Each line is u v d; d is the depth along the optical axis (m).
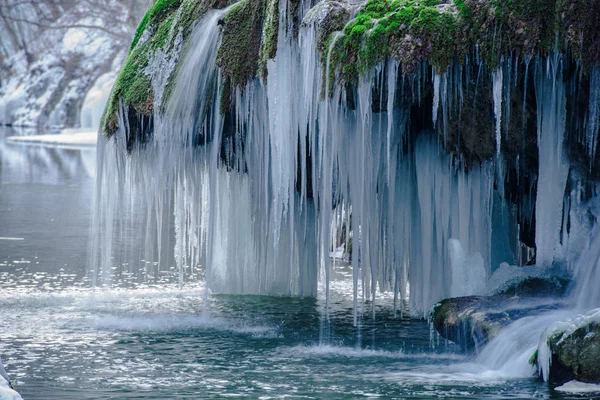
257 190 25.16
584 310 19.25
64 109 123.31
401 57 20.17
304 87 21.94
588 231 20.70
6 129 120.81
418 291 23.78
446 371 18.14
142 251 35.66
